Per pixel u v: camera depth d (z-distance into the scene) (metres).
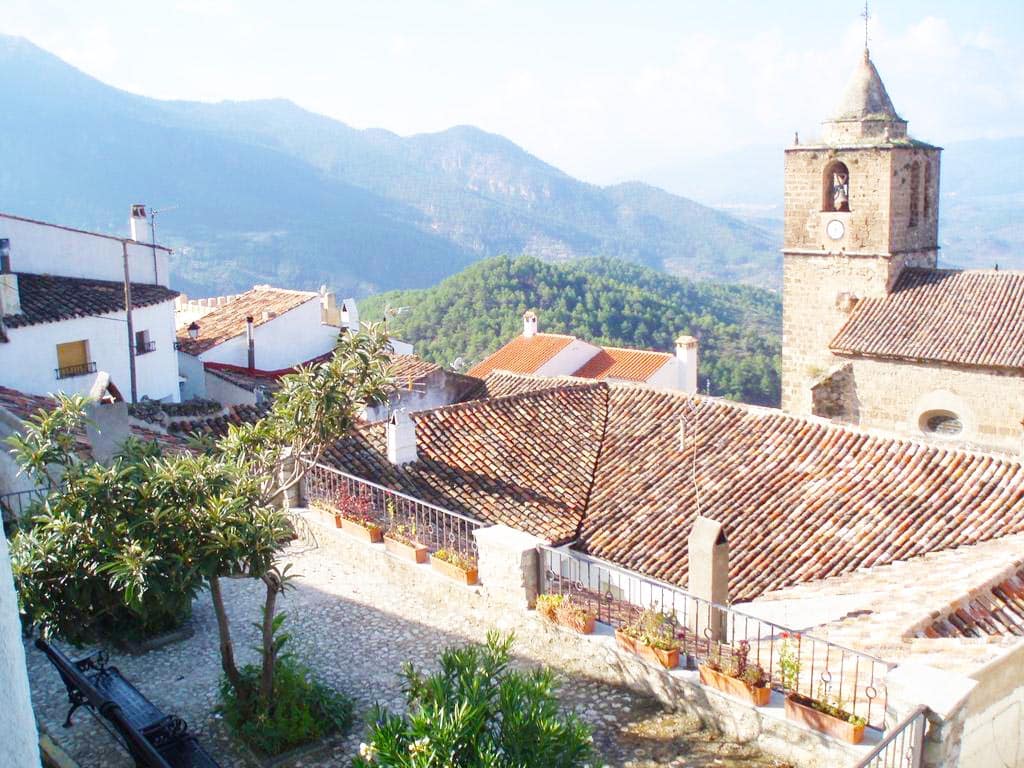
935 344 31.66
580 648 11.95
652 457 22.06
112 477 10.30
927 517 18.38
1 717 3.16
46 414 11.90
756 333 98.88
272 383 38.03
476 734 8.26
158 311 35.22
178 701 11.65
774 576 17.41
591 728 10.27
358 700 11.55
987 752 9.40
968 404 31.14
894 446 20.58
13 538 11.12
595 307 88.19
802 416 22.22
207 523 10.34
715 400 23.75
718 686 10.48
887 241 34.41
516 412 23.77
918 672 8.78
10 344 28.64
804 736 9.67
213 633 13.40
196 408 24.52
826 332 36.50
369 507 16.59
